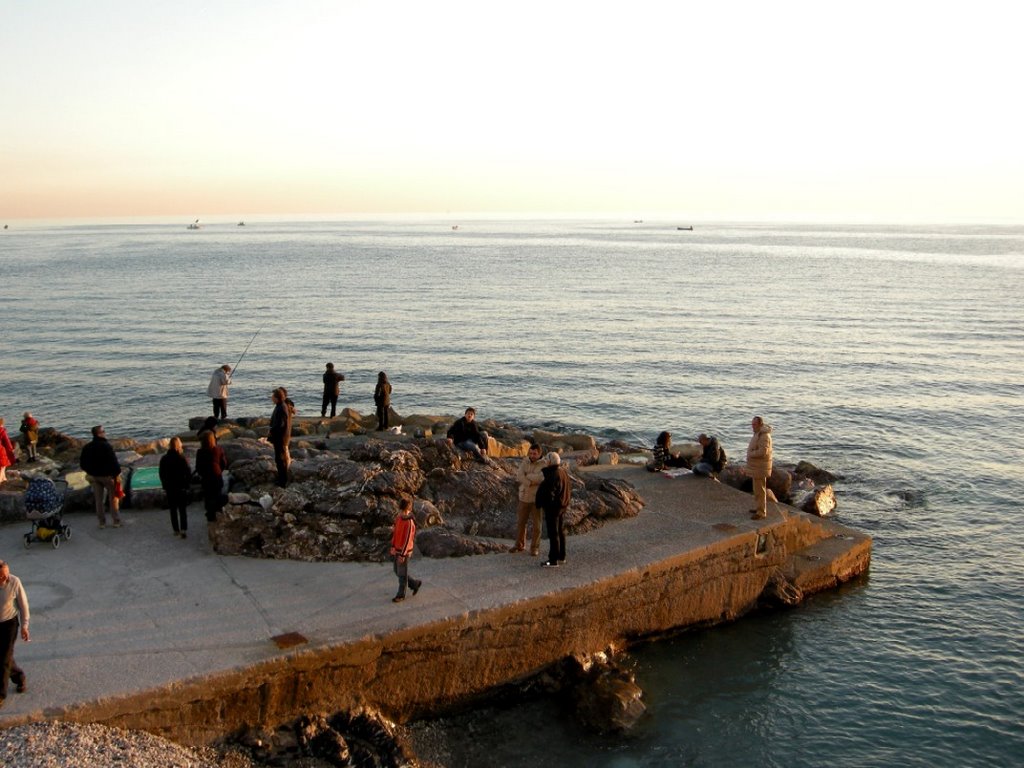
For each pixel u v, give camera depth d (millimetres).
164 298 81188
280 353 52469
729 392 41719
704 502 17688
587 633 13672
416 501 15188
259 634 11320
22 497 15750
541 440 26594
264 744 10656
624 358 50375
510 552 14422
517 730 12328
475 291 88375
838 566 17922
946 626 16438
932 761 12281
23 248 186250
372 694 11664
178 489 14586
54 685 9938
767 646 15266
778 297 83688
